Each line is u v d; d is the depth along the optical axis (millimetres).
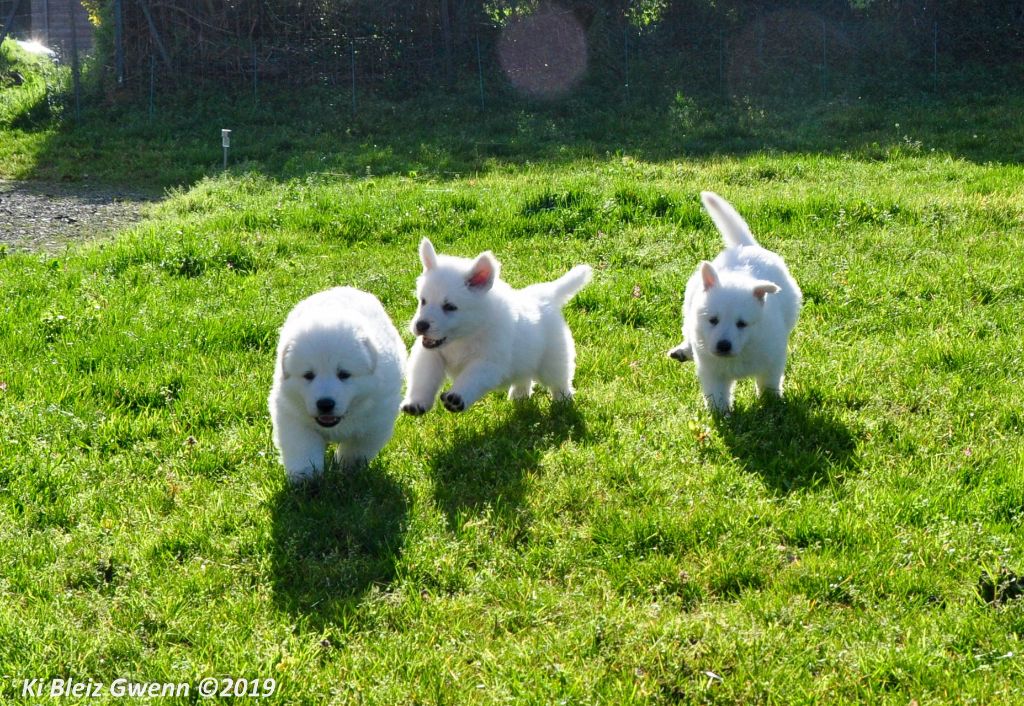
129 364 6328
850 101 19078
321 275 8539
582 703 3295
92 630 3674
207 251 8844
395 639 3627
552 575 4098
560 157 15648
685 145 16578
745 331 5586
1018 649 3500
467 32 21266
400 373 4984
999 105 17984
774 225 9859
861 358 6453
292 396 4613
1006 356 6348
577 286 6172
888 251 8867
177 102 19156
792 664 3480
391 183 13133
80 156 16625
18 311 7219
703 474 4902
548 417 5742
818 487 4809
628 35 21406
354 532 4336
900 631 3664
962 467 4867
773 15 21594
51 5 27469
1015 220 9789
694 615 3818
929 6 21328
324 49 20484
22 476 4734
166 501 4617
